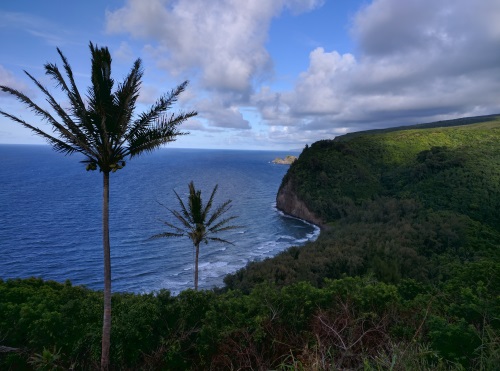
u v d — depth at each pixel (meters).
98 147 10.41
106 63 9.74
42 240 71.88
